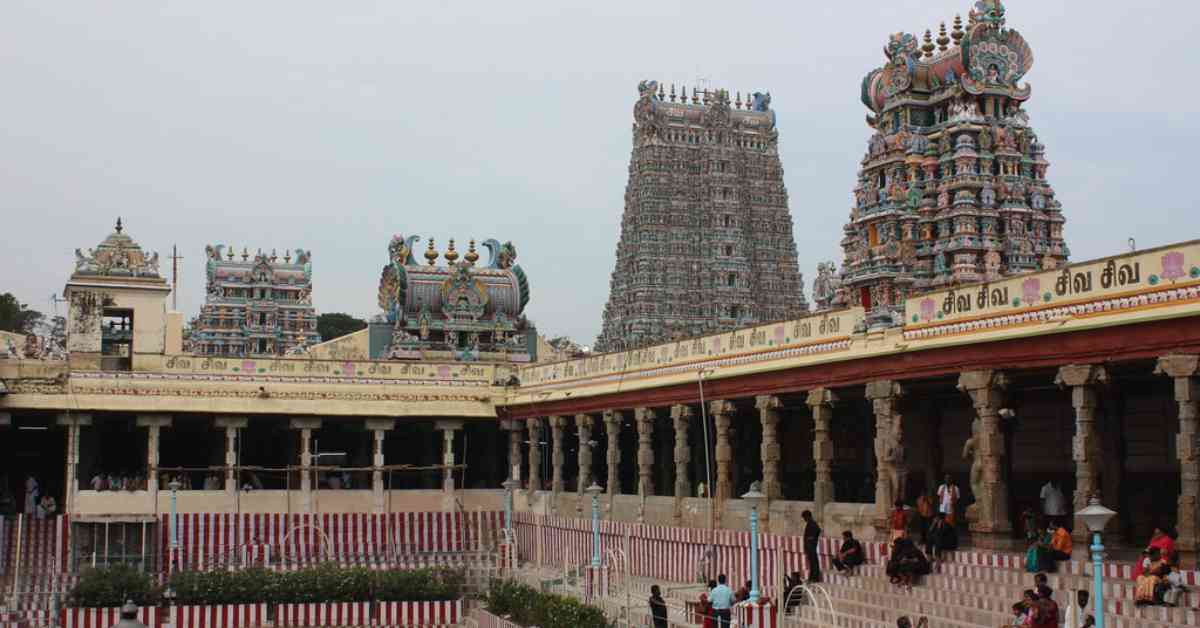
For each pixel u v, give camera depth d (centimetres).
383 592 4891
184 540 5997
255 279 15488
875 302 7206
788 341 4544
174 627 4641
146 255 6825
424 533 6412
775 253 11969
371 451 7156
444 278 8081
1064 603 3052
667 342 5353
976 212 6994
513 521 6384
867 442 4947
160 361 6372
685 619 3919
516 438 6744
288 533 5869
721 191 11769
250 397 6431
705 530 4731
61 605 4912
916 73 7356
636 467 6712
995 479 3581
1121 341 3225
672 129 11819
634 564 5156
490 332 8081
